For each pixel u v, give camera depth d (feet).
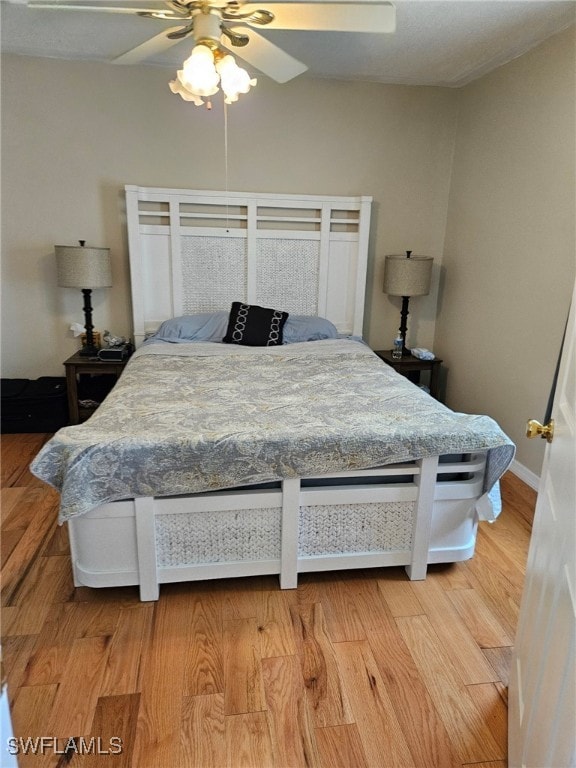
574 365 3.70
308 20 5.97
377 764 4.32
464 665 5.36
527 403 9.78
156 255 11.78
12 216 11.44
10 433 11.48
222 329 11.55
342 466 6.05
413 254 13.14
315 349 10.85
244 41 6.45
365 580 6.70
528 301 9.71
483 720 4.74
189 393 7.75
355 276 12.60
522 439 9.96
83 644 5.53
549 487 4.10
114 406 7.02
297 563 6.40
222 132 11.69
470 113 11.75
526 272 9.75
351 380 8.65
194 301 12.16
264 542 6.31
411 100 12.14
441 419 6.63
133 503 5.83
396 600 6.33
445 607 6.23
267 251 12.14
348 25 6.07
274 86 11.58
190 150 11.68
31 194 11.41
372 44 9.57
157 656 5.38
